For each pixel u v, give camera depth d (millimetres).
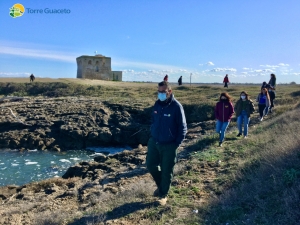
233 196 5758
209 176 7617
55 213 6277
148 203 6047
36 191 10383
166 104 5758
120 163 12727
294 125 10914
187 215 5430
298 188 5168
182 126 5742
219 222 4961
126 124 26453
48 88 48594
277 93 32250
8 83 52281
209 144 11406
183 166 8641
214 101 28141
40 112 28406
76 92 45094
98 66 68625
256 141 10406
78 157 20797
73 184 10312
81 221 5695
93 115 27672
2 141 23234
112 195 7332
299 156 6547
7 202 9148
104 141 25016
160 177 6148
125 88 47562
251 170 7012
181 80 46594
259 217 4758
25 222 6418
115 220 5469
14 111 28938
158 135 5828
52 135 24453
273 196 5324
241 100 12039
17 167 17406
